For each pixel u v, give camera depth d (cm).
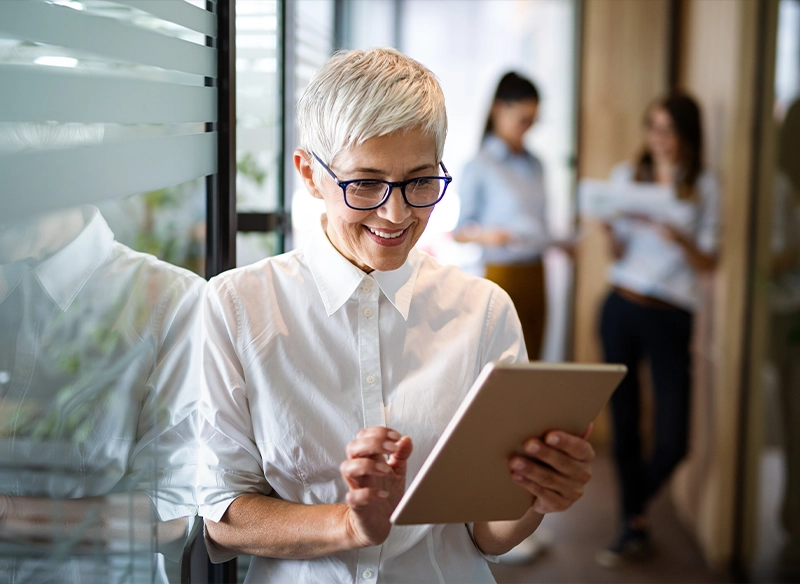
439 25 473
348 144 105
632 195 327
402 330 119
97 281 95
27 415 80
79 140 86
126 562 102
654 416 316
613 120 431
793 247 286
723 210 317
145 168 103
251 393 118
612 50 427
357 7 418
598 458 417
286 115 177
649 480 310
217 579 145
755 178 293
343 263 117
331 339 118
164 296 116
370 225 109
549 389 91
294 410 116
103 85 90
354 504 97
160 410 116
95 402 94
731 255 304
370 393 117
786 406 290
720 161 329
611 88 430
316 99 109
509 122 371
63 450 87
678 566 303
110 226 104
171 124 114
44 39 77
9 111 71
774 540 295
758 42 290
